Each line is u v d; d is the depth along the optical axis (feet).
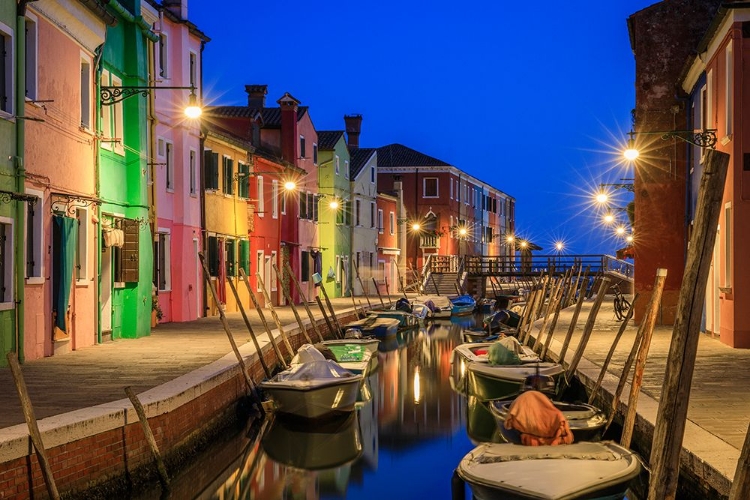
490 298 176.65
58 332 53.21
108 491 31.17
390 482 39.06
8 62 46.57
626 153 62.18
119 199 65.77
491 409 44.01
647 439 33.94
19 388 26.30
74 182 55.83
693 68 71.87
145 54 70.13
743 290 57.47
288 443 46.14
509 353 57.16
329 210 146.41
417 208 199.62
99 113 60.29
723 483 25.20
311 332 81.76
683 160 80.79
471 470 28.76
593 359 55.11
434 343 103.09
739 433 30.91
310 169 138.21
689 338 24.38
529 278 189.37
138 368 46.68
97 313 60.34
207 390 41.57
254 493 37.27
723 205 61.72
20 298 47.57
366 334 99.86
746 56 57.93
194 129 89.66
